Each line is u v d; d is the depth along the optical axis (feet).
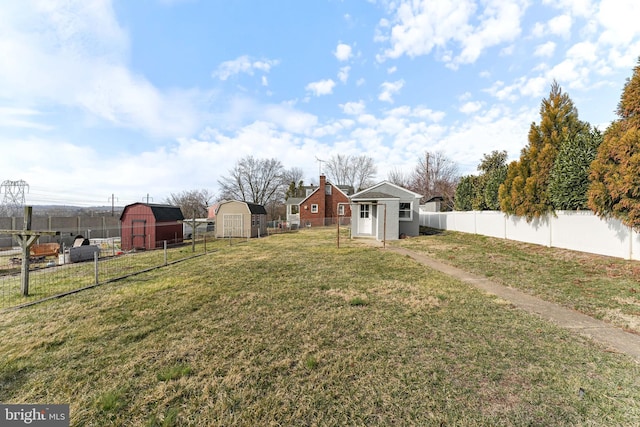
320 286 18.21
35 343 10.44
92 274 23.90
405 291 16.92
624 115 21.67
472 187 67.10
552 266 23.20
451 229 57.98
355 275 21.38
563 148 29.60
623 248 23.30
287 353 9.44
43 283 20.56
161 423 6.30
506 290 17.04
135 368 8.65
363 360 8.89
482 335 10.68
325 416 6.43
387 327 11.53
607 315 12.68
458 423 6.11
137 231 48.57
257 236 68.95
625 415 6.27
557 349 9.52
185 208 146.41
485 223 45.55
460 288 17.54
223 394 7.29
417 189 130.93
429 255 30.89
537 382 7.60
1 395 7.41
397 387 7.46
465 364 8.58
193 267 26.13
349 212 98.84
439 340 10.27
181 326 11.96
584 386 7.39
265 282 19.53
